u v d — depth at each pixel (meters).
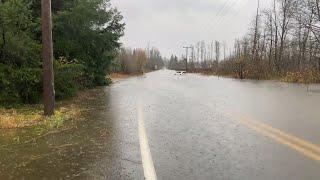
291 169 6.64
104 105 17.59
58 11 23.39
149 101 19.56
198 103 18.25
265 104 17.17
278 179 6.10
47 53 13.71
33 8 21.45
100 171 6.71
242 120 12.33
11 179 6.40
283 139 9.11
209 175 6.36
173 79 54.72
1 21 15.62
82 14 24.33
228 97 21.41
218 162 7.15
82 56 26.84
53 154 8.05
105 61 31.88
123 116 13.70
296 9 52.94
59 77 18.72
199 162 7.17
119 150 8.26
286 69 55.75
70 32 25.06
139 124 11.75
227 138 9.39
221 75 75.38
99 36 28.31
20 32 16.70
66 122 12.38
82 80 29.33
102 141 9.27
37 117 13.16
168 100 20.05
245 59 61.28
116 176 6.40
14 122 12.05
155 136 9.77
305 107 15.52
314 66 48.16
